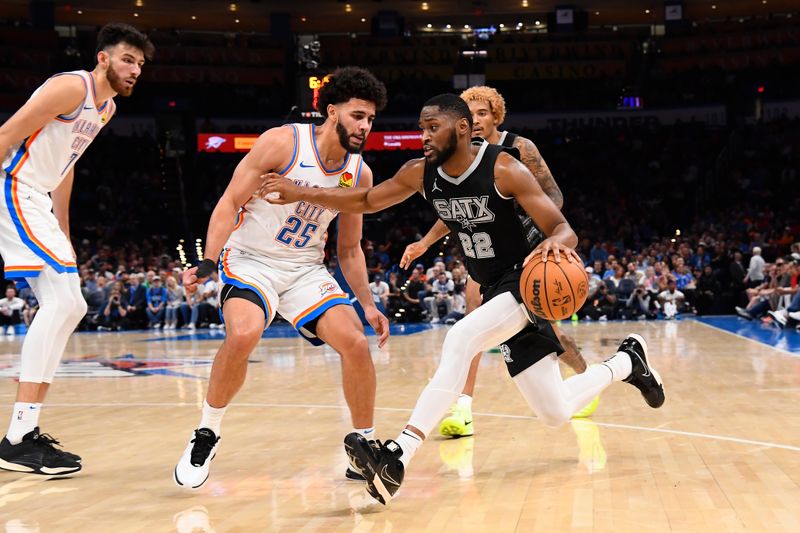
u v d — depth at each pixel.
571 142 25.55
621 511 2.83
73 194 23.39
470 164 3.16
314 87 13.44
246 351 3.23
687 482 3.22
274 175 3.31
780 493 3.02
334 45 27.25
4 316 16.67
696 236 20.39
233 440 4.39
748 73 26.06
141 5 24.11
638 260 17.28
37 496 3.25
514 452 3.91
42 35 23.94
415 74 27.05
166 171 24.59
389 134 23.80
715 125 25.19
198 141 23.77
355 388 3.36
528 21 26.81
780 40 25.86
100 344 12.41
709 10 25.53
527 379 3.39
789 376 6.66
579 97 26.78
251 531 2.72
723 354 8.62
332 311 3.41
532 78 27.47
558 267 2.98
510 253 3.31
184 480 3.20
